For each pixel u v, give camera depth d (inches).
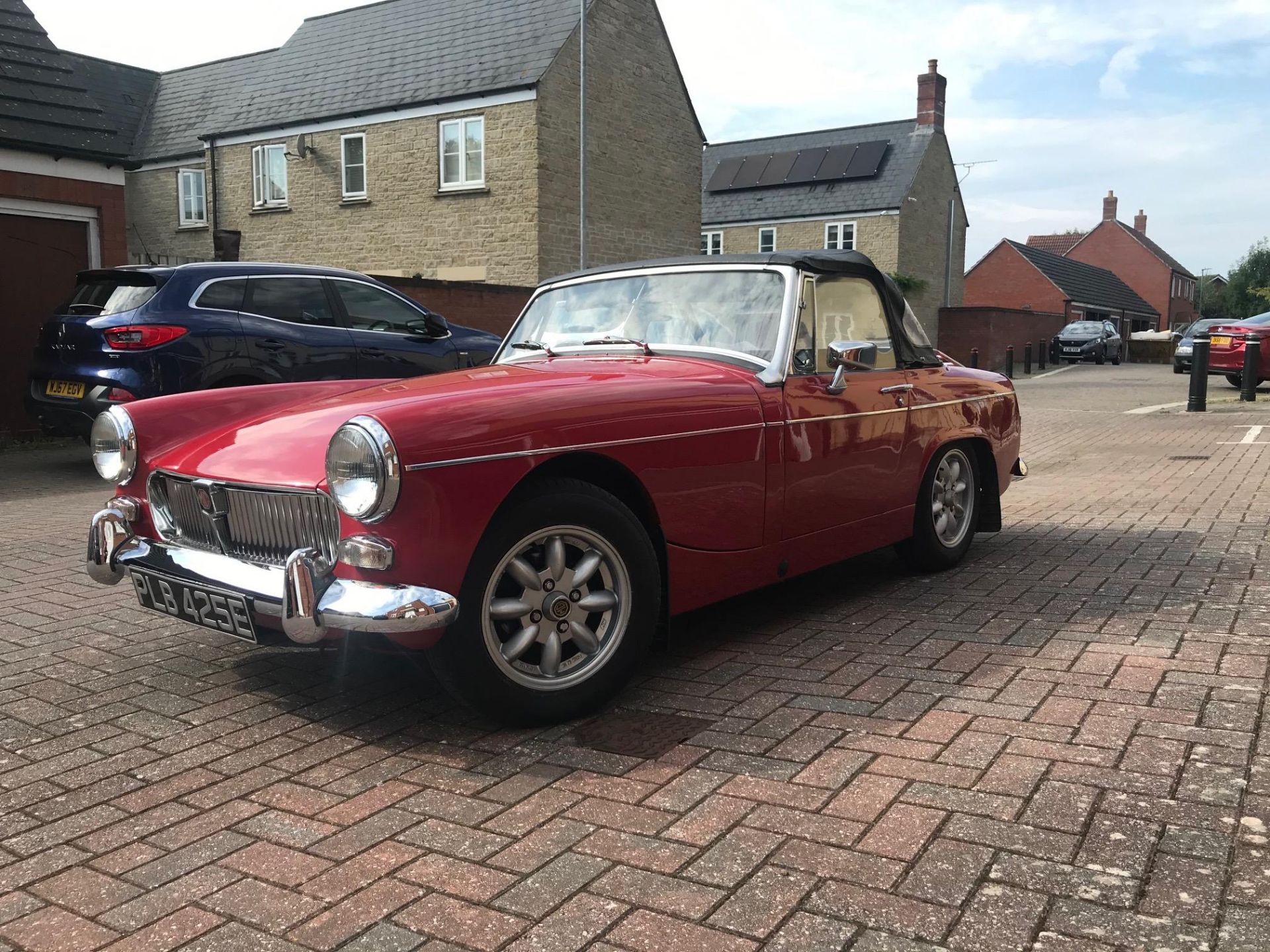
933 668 136.9
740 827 94.3
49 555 225.9
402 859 90.8
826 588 184.2
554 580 120.0
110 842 95.9
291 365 320.8
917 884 83.7
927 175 1412.4
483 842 93.3
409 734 120.0
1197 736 110.7
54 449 412.8
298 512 116.0
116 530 136.2
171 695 135.5
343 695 134.1
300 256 880.3
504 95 762.8
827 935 77.2
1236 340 641.0
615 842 92.5
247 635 117.2
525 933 78.7
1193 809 94.7
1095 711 118.7
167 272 306.2
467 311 591.2
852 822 94.5
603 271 176.9
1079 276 2058.3
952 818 94.5
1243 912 78.4
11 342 419.5
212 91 989.8
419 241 816.3
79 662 149.8
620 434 124.0
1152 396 679.7
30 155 418.3
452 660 112.7
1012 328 1289.4
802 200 1418.6
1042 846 89.0
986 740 111.8
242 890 86.6
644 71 860.0
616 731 119.0
